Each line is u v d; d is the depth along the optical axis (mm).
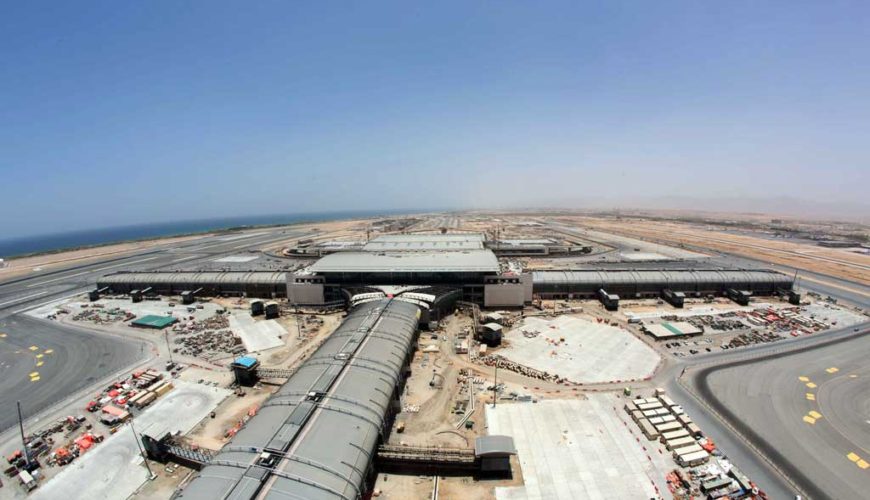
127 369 67750
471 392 57875
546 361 67938
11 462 44344
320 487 32281
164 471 43094
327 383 47094
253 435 38500
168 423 51562
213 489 31734
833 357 68500
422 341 76875
